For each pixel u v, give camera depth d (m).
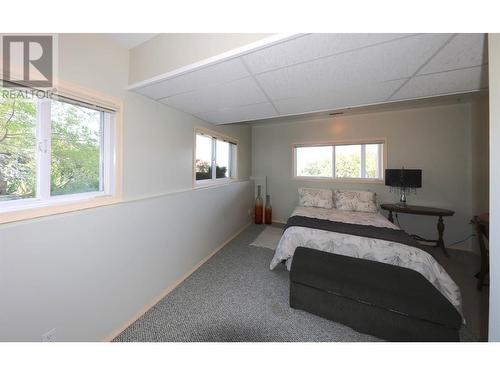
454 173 3.00
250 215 4.32
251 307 1.69
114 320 1.37
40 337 0.98
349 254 1.87
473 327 1.47
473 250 2.87
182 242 2.13
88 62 1.26
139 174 1.69
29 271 0.93
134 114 1.63
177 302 1.76
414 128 3.22
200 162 2.85
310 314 1.60
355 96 1.82
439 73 1.38
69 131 1.24
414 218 3.24
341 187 3.82
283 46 1.07
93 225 1.23
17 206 0.99
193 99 1.86
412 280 1.42
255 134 4.55
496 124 0.74
